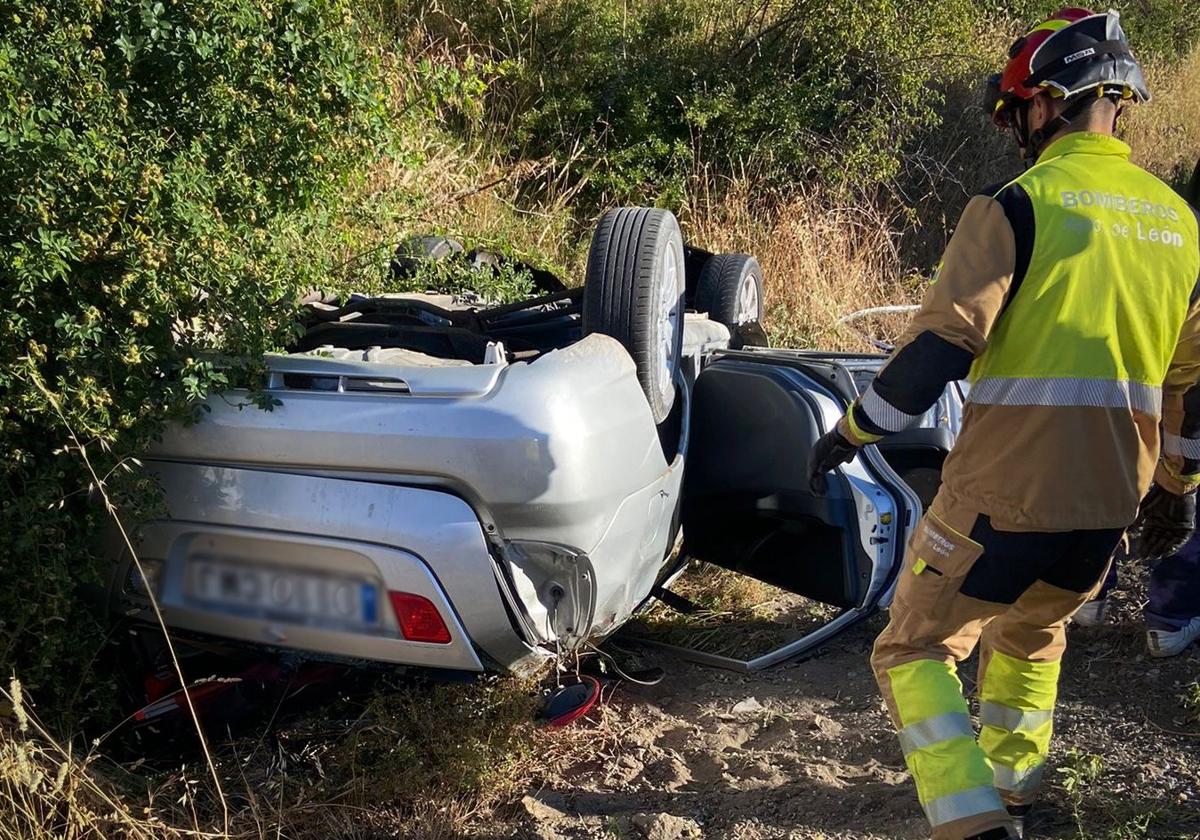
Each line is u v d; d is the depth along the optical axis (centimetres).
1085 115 242
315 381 304
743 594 453
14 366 280
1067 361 227
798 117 923
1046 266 226
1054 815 294
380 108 376
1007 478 232
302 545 295
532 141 880
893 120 1009
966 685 381
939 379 224
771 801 307
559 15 934
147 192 292
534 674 330
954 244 230
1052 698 278
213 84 336
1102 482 232
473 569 289
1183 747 328
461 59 875
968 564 238
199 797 303
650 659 406
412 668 318
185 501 304
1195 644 389
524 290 450
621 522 319
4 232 284
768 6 1003
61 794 266
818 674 396
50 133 289
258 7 339
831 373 403
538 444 287
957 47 1016
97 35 324
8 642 287
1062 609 262
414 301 405
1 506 283
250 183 342
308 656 303
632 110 887
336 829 291
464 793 309
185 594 307
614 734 347
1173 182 1256
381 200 431
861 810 299
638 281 348
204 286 305
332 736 331
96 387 282
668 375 367
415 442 289
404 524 288
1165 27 1516
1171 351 241
